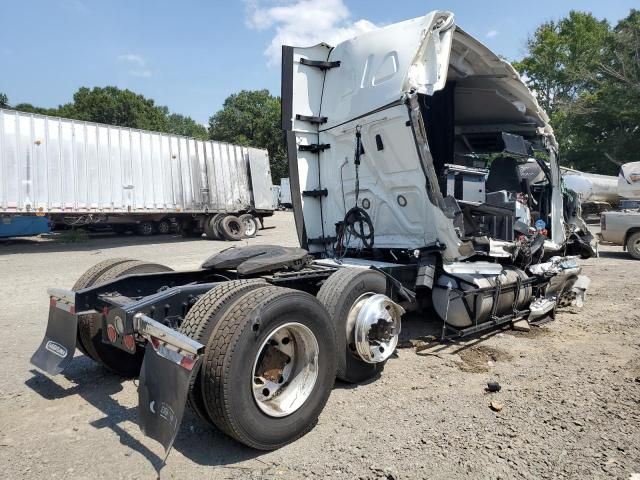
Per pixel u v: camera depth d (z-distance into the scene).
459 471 2.82
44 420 3.51
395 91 4.83
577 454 2.99
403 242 5.32
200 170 18.52
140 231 21.73
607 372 4.39
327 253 6.00
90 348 4.13
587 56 41.06
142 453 3.05
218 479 2.76
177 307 3.49
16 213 14.25
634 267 11.13
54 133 14.91
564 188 7.33
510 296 5.57
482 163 7.62
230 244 16.73
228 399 2.80
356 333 3.88
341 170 5.73
